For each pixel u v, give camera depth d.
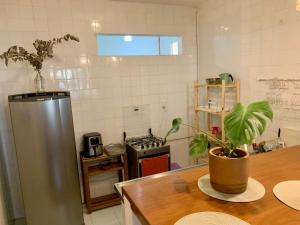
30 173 2.38
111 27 3.09
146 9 3.25
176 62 3.54
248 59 2.72
